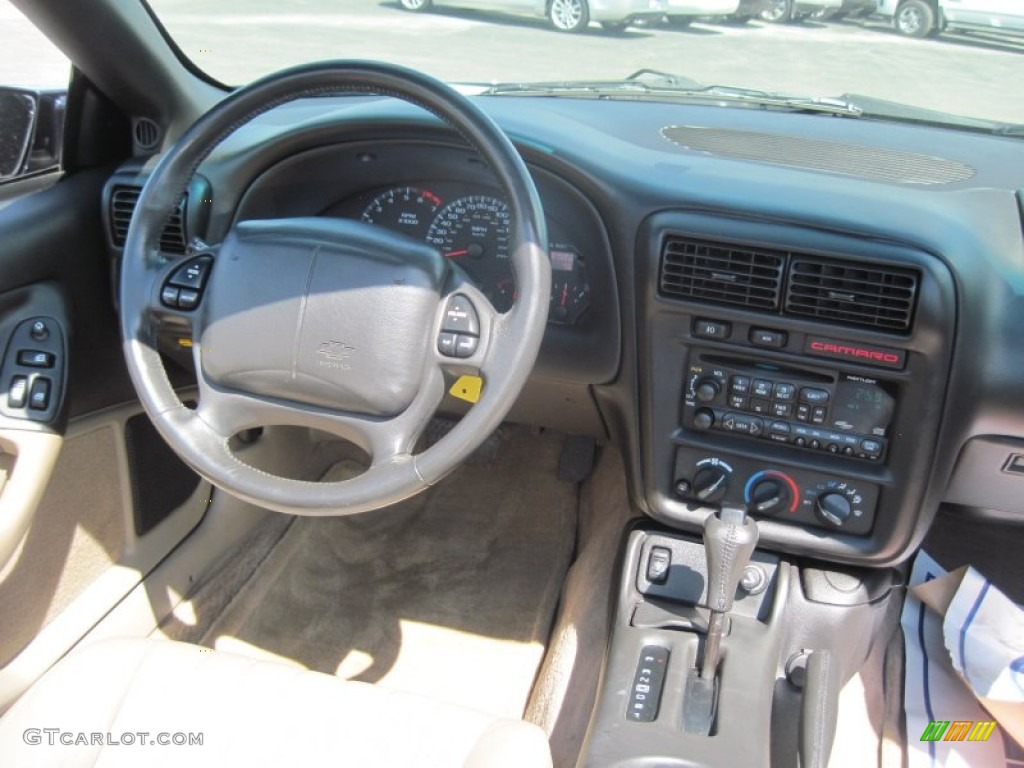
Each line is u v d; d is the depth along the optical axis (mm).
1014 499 1702
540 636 2160
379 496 1264
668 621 1668
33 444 1694
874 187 1628
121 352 1965
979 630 1763
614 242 1599
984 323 1477
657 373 1645
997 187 1744
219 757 1305
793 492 1651
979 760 1700
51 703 1372
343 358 1313
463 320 1303
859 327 1495
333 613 2205
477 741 1322
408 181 1786
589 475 2615
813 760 1411
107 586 1920
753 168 1683
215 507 2238
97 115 1929
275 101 1370
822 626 1690
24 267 1729
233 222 1840
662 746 1453
